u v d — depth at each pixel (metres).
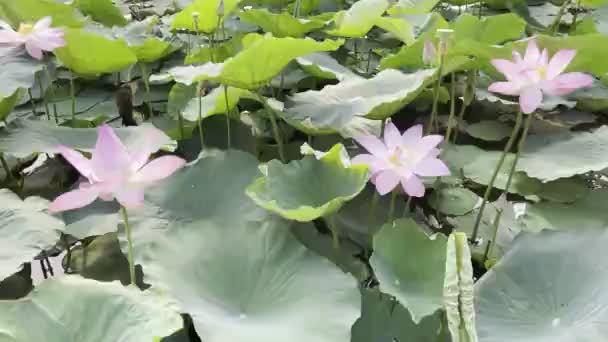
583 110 2.10
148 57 2.11
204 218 1.47
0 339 0.97
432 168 1.17
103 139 0.98
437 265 1.23
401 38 2.15
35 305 1.03
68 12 2.19
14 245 1.31
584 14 3.07
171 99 1.96
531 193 1.70
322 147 1.88
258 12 2.17
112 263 1.54
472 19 2.17
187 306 1.13
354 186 1.32
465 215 1.70
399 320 1.30
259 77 1.56
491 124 2.03
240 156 1.60
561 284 1.22
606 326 1.10
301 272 1.25
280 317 1.17
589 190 1.71
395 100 1.53
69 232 1.47
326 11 2.93
